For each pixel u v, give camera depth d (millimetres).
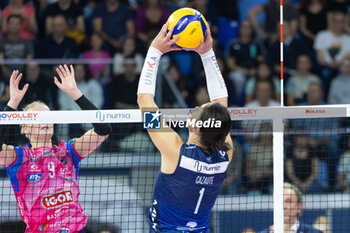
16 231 11977
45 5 19094
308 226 10836
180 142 6645
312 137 14945
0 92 15203
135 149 14609
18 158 7930
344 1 19031
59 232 7945
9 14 18172
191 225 6770
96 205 12703
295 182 14773
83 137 8320
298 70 18125
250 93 17406
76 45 18016
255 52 18047
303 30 18875
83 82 16062
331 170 14984
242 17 19203
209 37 7047
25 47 17703
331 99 18250
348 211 13758
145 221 12938
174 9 18922
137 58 17234
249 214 13625
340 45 18688
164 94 15594
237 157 14625
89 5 19406
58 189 8055
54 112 7777
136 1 19531
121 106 16188
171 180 6582
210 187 6723
